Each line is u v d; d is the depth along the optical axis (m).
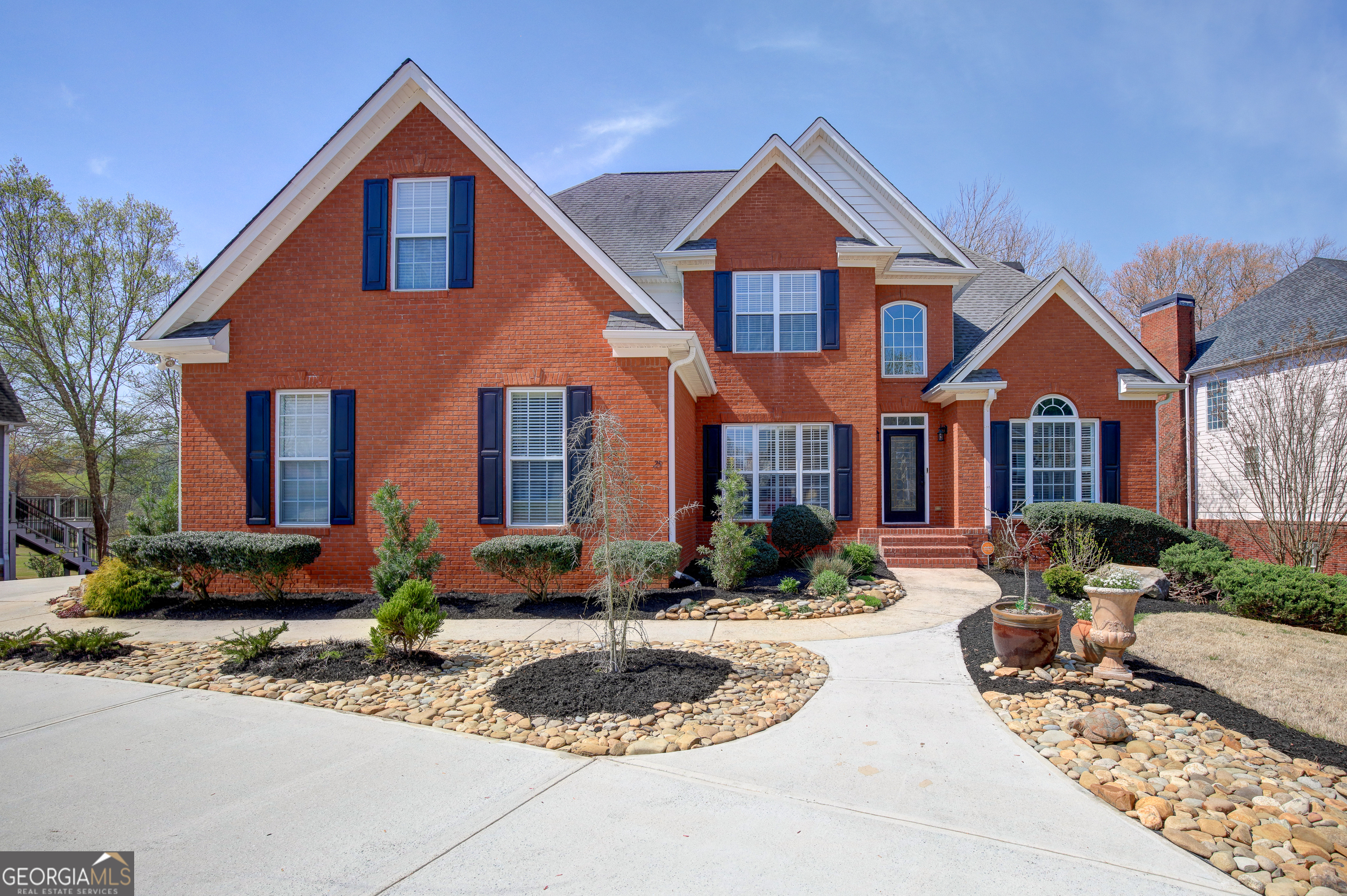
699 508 14.73
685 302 14.88
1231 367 16.41
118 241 23.73
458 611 9.98
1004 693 6.14
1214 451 17.58
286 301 11.62
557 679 6.38
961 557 13.56
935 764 4.73
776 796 4.23
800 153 17.09
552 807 4.08
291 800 4.20
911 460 15.78
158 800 4.21
